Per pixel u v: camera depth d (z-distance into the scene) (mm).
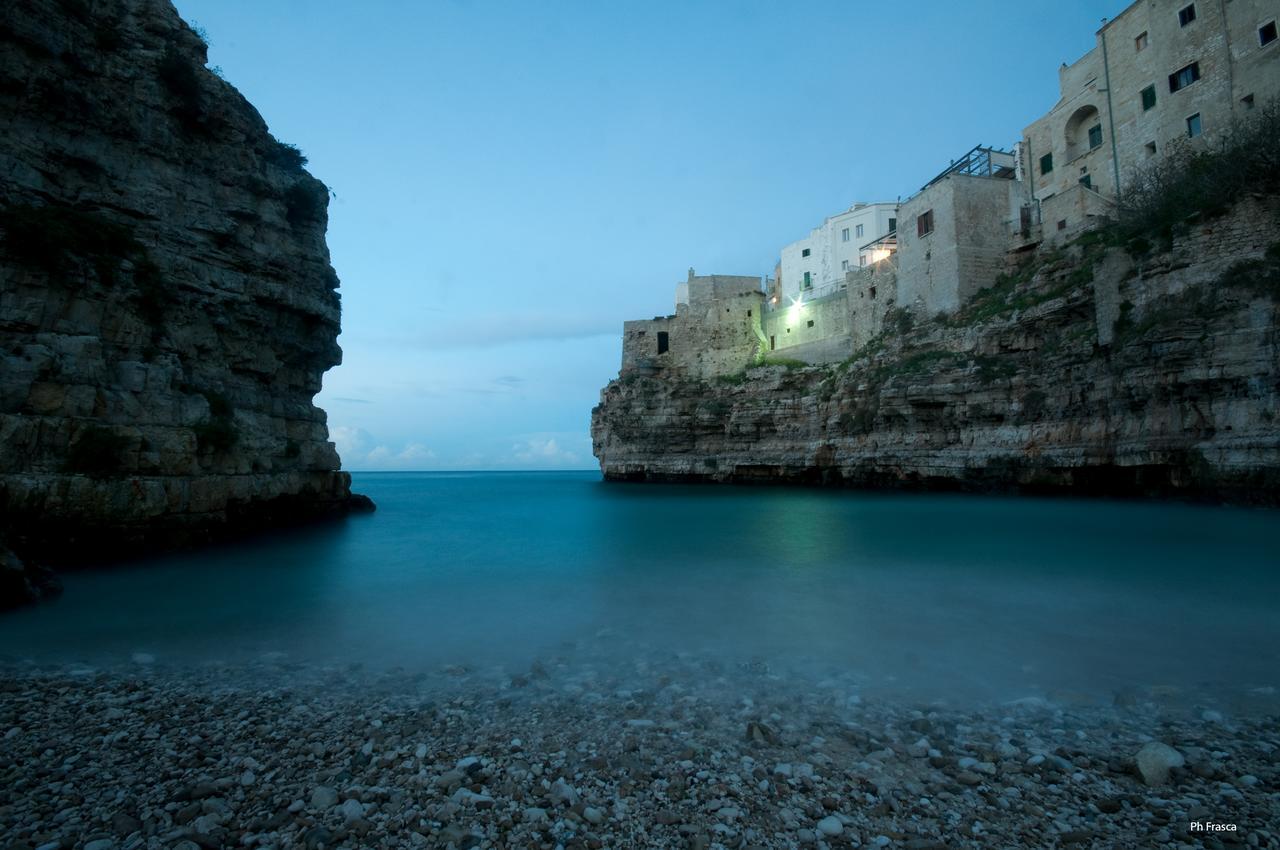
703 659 9523
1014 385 34438
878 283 51469
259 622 12180
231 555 20703
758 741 6621
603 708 7637
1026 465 32812
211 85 25625
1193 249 25844
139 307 21094
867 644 10227
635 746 6570
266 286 27000
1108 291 29469
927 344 42625
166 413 20297
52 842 4816
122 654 10117
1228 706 7430
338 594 14891
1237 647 9781
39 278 17969
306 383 30469
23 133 19562
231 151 26234
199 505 20703
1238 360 23344
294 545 23922
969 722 7094
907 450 40844
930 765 6105
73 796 5578
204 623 12133
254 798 5547
